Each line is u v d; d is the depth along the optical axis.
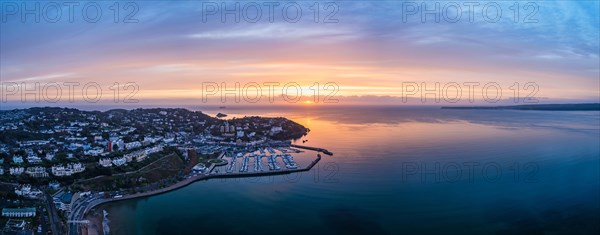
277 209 147.88
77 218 136.12
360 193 166.62
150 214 144.50
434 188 172.88
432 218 134.75
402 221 132.00
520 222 130.25
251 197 165.75
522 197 158.38
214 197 167.25
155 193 172.62
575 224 128.38
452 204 149.38
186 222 135.38
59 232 119.50
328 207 148.75
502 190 168.62
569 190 168.50
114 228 129.88
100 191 171.00
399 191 167.75
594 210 141.62
